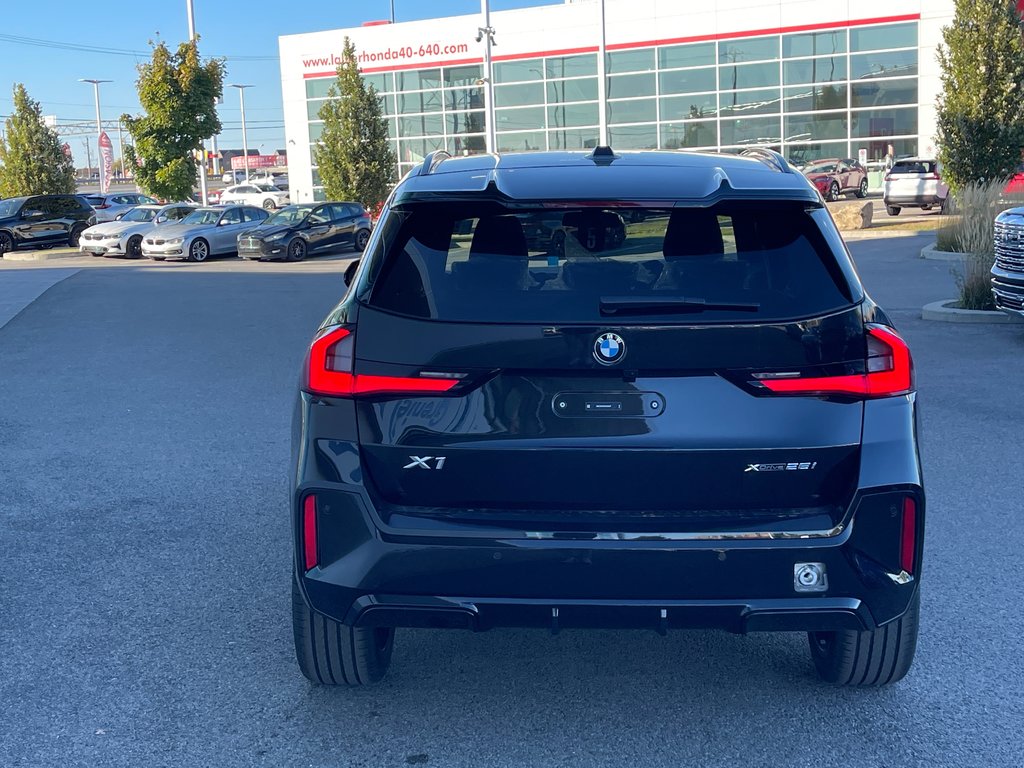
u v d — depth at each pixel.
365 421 3.16
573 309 3.11
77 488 6.56
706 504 3.13
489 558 3.08
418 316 3.15
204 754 3.41
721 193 3.23
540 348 3.08
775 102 42.06
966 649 4.14
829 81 41.28
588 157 3.77
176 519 5.93
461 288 3.19
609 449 3.10
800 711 3.66
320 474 3.17
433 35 46.06
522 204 3.23
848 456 3.12
